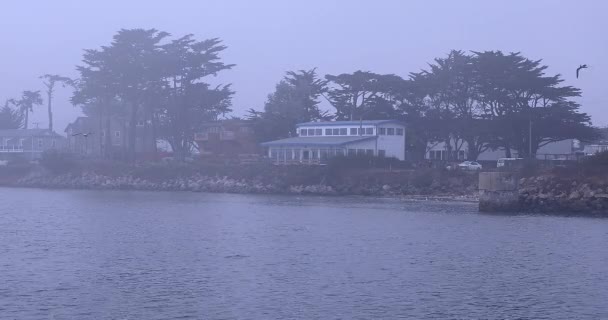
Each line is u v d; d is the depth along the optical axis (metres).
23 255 67.19
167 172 173.50
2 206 122.31
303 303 48.69
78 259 65.00
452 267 60.72
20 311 46.84
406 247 71.25
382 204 121.94
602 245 71.94
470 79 167.88
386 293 51.38
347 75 184.38
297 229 86.19
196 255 67.00
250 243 74.56
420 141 175.38
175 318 45.38
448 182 136.38
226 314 46.12
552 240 75.44
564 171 113.06
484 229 85.00
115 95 188.25
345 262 63.03
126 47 182.38
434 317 45.62
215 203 127.00
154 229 86.94
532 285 54.06
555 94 160.12
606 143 181.38
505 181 105.62
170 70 182.50
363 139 163.12
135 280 55.72
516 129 159.12
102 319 45.19
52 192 162.38
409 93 179.75
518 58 163.88
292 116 192.88
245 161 171.50
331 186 146.75
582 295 51.06
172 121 190.38
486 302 49.12
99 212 109.94
